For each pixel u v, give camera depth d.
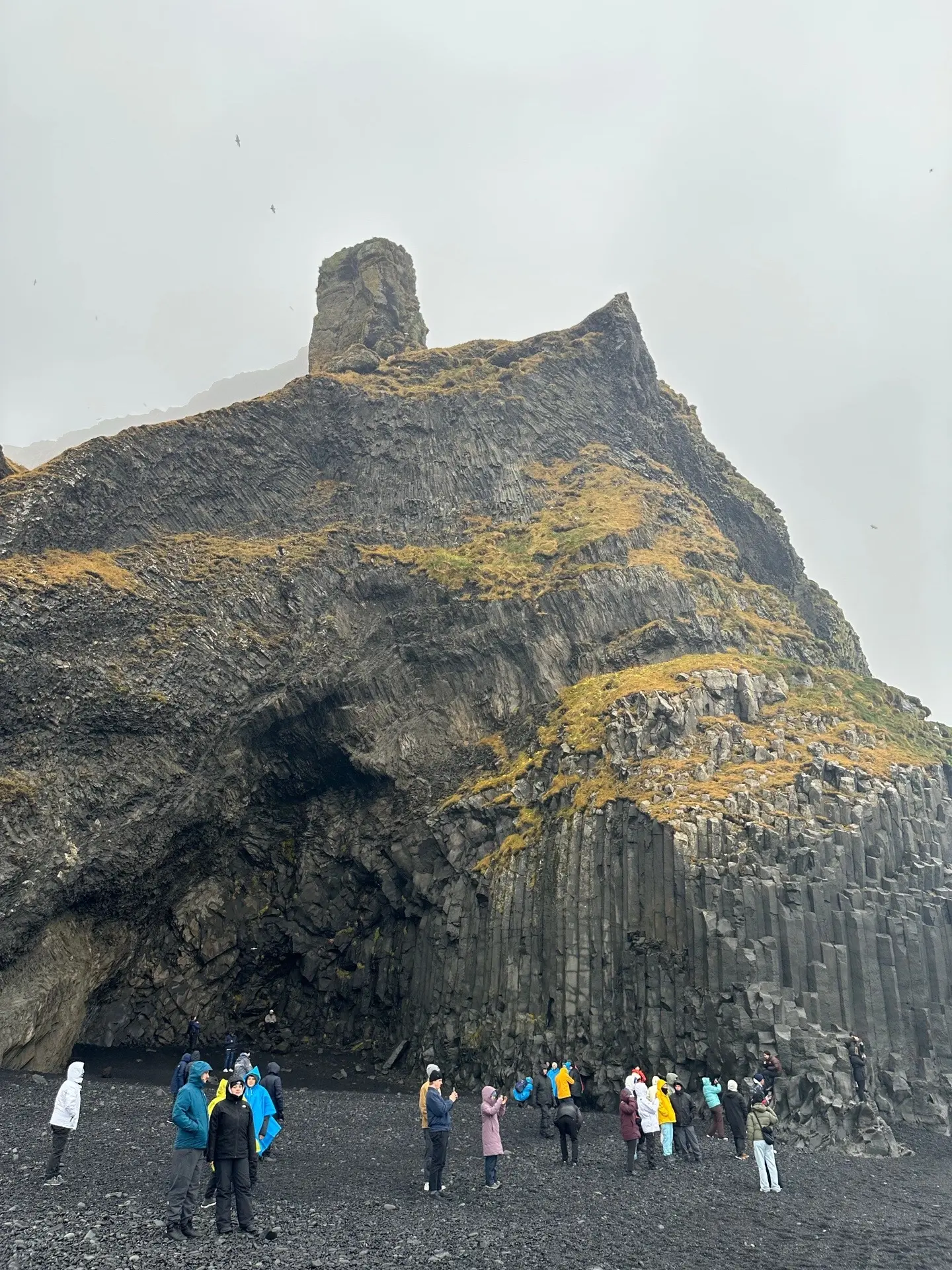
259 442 65.81
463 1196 21.88
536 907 43.22
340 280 92.38
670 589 62.28
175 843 50.72
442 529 67.94
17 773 44.22
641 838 40.41
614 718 47.22
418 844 51.28
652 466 77.00
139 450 58.69
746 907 36.25
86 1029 48.97
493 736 56.44
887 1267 18.11
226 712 52.84
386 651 58.59
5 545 49.75
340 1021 50.97
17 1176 21.41
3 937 41.75
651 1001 36.69
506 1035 40.94
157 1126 29.12
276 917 54.47
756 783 42.53
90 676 47.69
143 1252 15.75
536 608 59.91
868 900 37.94
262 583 57.69
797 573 85.94
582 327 83.62
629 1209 21.27
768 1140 23.80
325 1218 19.31
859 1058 32.47
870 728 50.19
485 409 74.50
